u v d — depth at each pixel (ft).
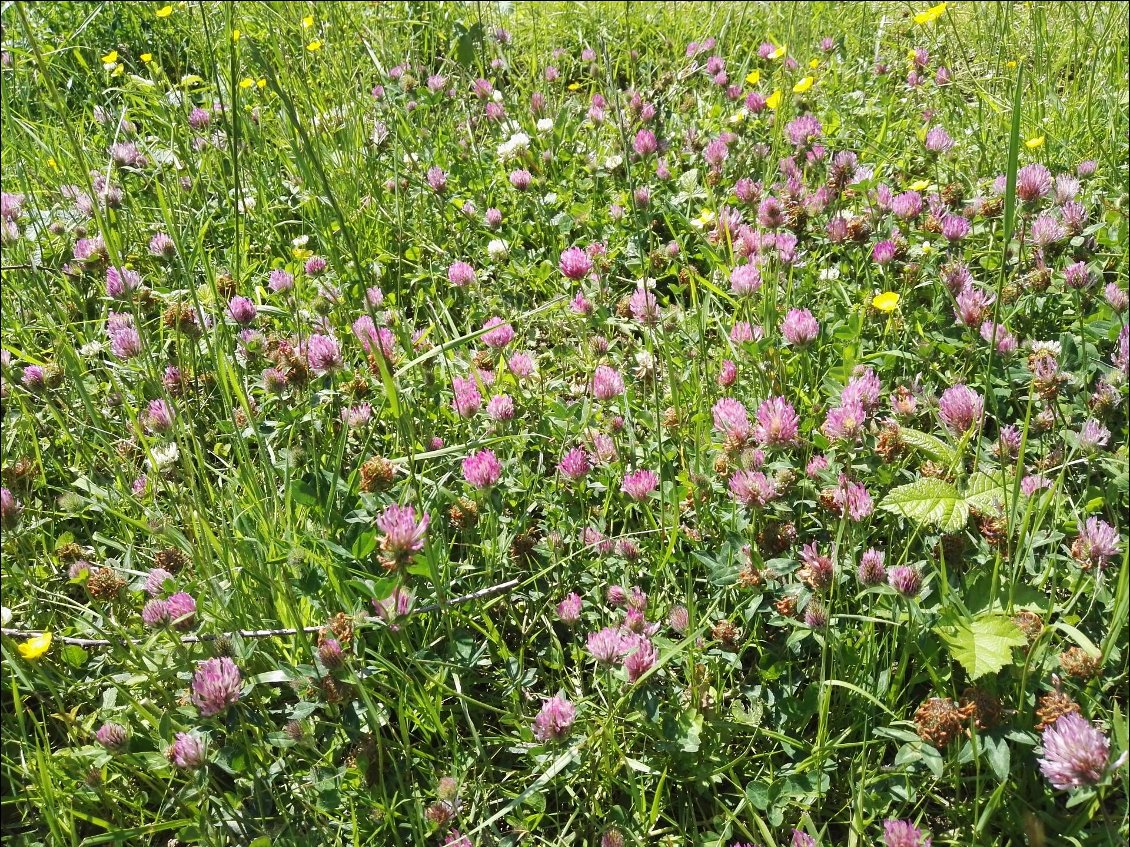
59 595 2.23
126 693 1.95
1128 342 2.21
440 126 4.31
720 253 3.13
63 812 1.86
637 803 1.86
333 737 1.99
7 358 2.85
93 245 3.03
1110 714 1.79
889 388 2.64
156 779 1.97
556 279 3.33
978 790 1.72
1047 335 2.72
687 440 2.42
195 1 5.05
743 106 4.24
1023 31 4.57
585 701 2.01
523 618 2.25
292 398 2.57
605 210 3.64
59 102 2.12
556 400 2.52
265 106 4.44
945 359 2.68
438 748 2.02
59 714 1.92
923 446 2.16
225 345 2.60
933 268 2.86
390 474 2.18
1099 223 2.99
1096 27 4.52
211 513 2.30
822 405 2.52
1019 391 2.55
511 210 3.77
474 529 2.27
